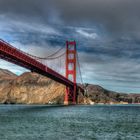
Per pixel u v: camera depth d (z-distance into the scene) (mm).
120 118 72125
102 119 67688
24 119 61500
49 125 49656
